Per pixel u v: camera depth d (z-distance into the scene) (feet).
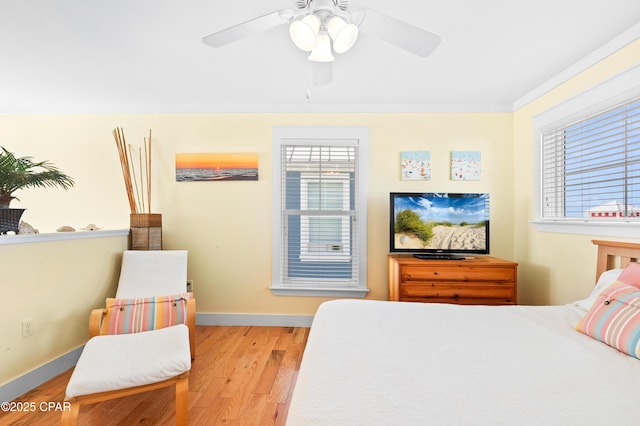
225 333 9.66
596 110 6.86
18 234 6.51
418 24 5.87
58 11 5.53
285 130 10.34
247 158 10.34
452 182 10.14
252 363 7.65
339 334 4.44
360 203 10.24
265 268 10.41
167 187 10.44
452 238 9.27
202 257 10.43
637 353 3.73
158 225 10.03
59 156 10.44
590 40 6.40
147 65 7.60
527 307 5.96
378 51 6.88
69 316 7.57
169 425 5.39
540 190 8.84
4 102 9.92
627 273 5.08
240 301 10.42
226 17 5.72
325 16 4.41
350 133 10.26
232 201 10.42
